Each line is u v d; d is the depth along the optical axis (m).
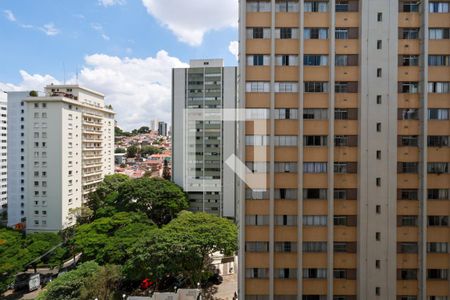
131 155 135.50
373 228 22.94
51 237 47.38
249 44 23.75
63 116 58.69
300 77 23.39
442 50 23.05
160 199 57.00
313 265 23.59
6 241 42.06
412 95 23.28
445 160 23.12
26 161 58.88
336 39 23.45
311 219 23.75
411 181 23.33
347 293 23.44
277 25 23.70
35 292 39.22
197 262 32.44
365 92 22.86
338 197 23.73
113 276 30.14
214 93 61.38
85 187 66.56
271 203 23.58
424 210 22.83
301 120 23.44
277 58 23.86
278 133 23.84
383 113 22.91
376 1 22.81
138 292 34.69
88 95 71.75
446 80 23.06
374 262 22.84
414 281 23.08
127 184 59.72
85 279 29.06
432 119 23.12
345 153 23.61
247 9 23.81
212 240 33.06
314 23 23.55
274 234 23.77
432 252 23.05
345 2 23.56
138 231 40.06
